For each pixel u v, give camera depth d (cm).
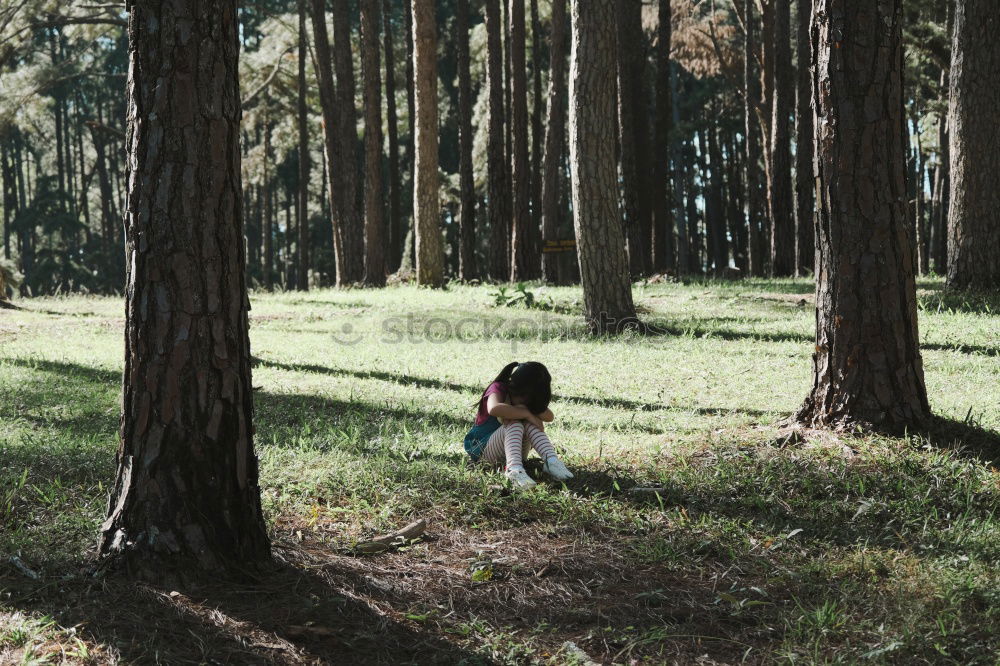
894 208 612
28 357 1178
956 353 1009
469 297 1886
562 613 394
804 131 2214
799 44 2212
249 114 3697
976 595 406
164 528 382
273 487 544
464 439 654
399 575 429
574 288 2003
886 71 600
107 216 5138
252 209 5681
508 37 2970
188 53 379
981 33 1414
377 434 704
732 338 1238
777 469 575
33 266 4797
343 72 2673
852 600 405
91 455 598
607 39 1280
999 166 1424
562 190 4344
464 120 2581
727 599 407
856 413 620
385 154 4831
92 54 4947
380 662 340
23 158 6384
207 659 325
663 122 2500
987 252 1438
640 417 786
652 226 2612
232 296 396
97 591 367
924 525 488
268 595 383
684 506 533
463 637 369
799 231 2247
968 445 594
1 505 472
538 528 498
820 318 640
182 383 384
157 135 380
